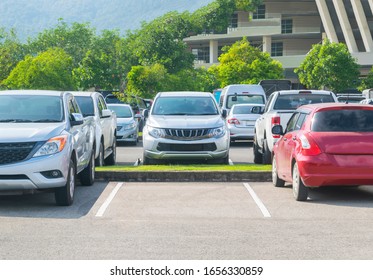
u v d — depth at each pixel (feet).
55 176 47.88
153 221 43.34
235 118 111.96
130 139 115.44
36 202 51.06
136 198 52.49
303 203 50.34
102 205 49.34
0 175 47.21
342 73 287.89
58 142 48.47
